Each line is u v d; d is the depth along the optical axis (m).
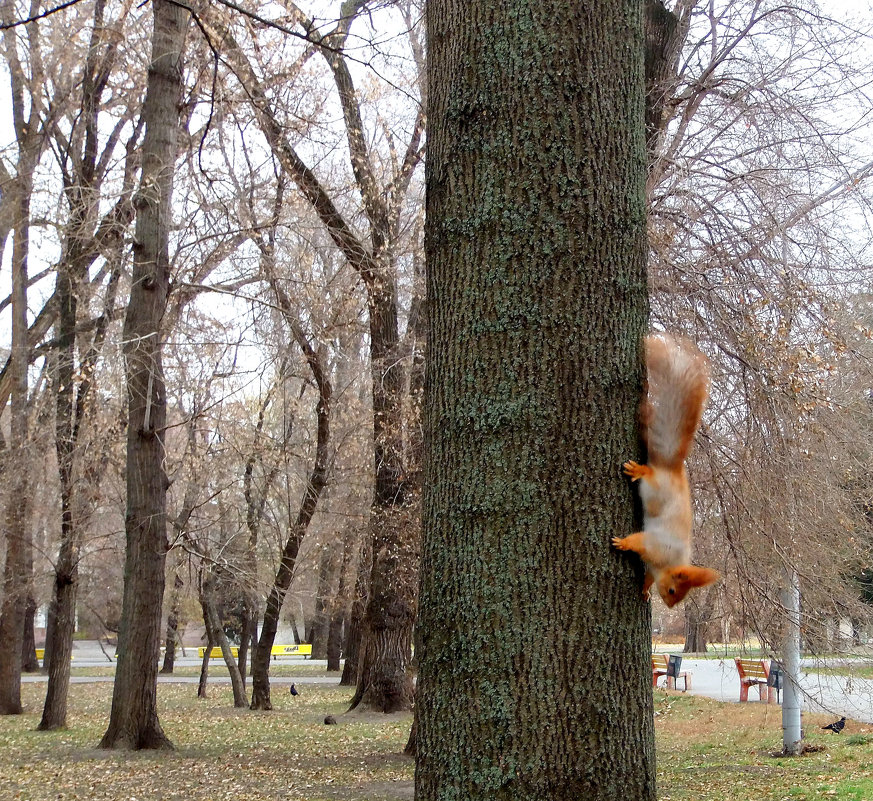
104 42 16.64
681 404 3.37
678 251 9.27
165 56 14.80
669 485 3.27
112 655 55.75
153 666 14.66
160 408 15.05
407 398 15.76
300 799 10.48
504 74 3.35
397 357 16.67
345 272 16.33
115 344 14.19
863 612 8.79
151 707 14.60
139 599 14.61
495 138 3.34
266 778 12.06
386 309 16.64
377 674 19.75
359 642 30.95
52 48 18.50
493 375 3.23
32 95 19.34
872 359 8.77
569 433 3.18
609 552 3.17
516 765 2.99
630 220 3.41
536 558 3.10
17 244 20.98
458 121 3.43
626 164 3.43
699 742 15.82
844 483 9.05
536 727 3.00
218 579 23.27
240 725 19.14
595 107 3.36
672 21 9.20
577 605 3.10
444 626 3.19
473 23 3.44
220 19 13.45
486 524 3.15
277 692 28.56
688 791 10.47
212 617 24.09
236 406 17.92
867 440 9.03
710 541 8.66
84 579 24.16
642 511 3.29
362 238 16.52
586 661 3.06
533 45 3.34
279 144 14.41
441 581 3.23
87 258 17.47
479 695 3.07
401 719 18.73
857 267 9.21
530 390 3.19
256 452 18.31
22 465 19.61
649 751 3.17
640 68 3.57
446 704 3.14
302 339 15.05
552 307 3.23
